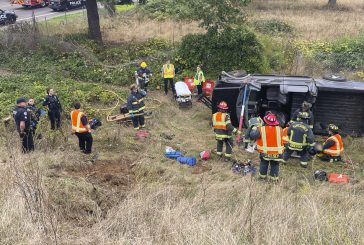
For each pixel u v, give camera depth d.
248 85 10.80
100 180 8.36
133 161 9.50
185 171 9.09
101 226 5.84
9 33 18.72
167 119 12.55
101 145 10.45
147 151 10.16
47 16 29.67
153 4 24.59
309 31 22.61
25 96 13.15
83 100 13.17
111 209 6.58
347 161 9.91
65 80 15.12
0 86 14.09
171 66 14.20
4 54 17.50
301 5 31.73
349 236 5.14
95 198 7.25
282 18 25.81
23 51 17.92
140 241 5.27
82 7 33.56
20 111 9.12
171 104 13.74
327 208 6.53
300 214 5.98
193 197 7.13
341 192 7.82
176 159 9.73
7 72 16.34
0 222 5.50
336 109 10.93
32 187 6.15
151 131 11.59
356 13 29.25
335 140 9.69
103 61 17.55
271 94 11.24
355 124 10.96
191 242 5.14
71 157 9.19
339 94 10.77
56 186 7.13
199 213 6.26
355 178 8.88
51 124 10.98
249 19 23.73
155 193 6.94
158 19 24.53
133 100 11.25
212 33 16.25
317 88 10.72
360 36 19.53
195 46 16.14
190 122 12.40
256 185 7.77
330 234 5.24
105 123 11.99
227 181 8.23
